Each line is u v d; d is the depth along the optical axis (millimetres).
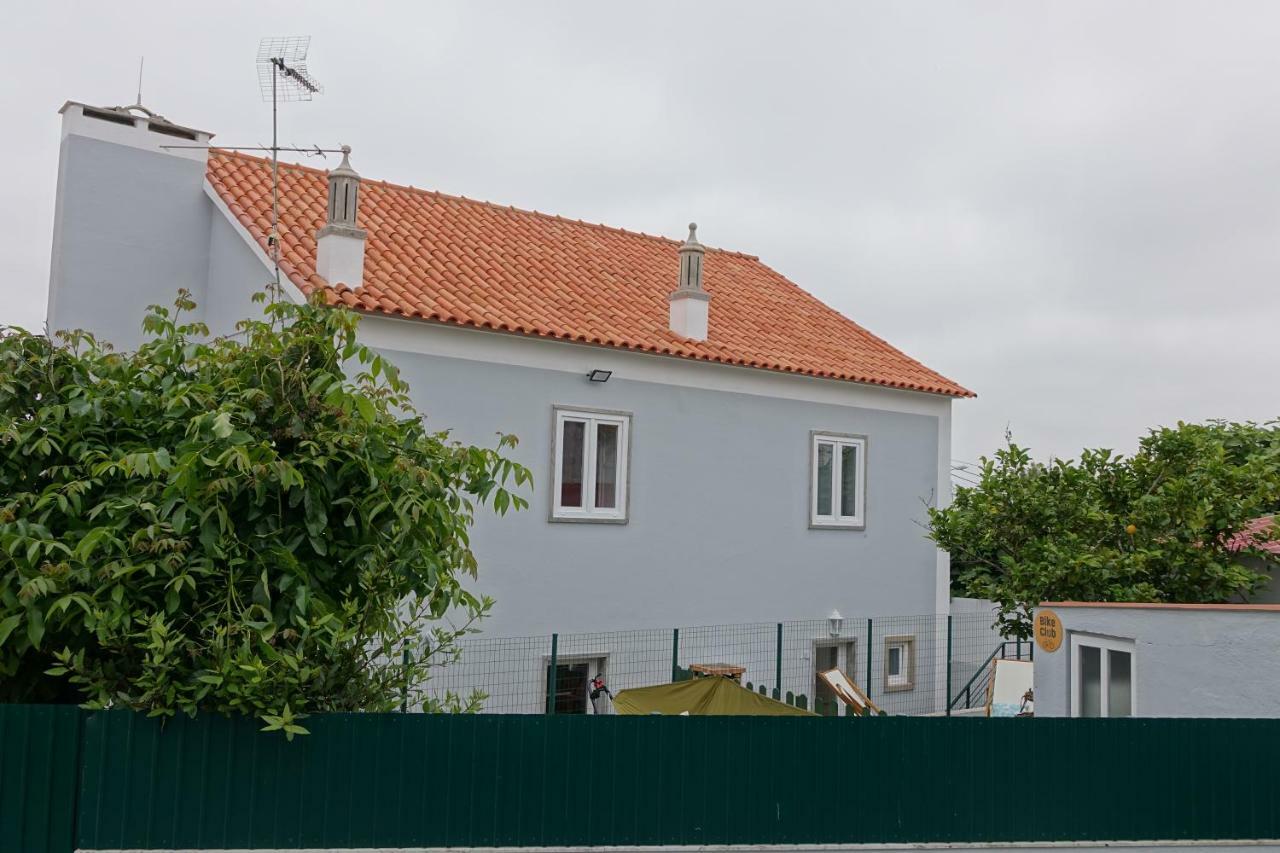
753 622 17125
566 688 15242
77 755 6941
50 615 6555
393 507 7211
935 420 19844
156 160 15789
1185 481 14203
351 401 7328
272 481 6922
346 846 7418
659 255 20594
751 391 17359
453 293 15062
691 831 8234
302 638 6941
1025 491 15141
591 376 15492
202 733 7133
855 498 18656
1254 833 9352
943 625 19516
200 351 7766
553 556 15109
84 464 7246
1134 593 13969
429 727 7668
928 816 8766
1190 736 9336
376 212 17094
